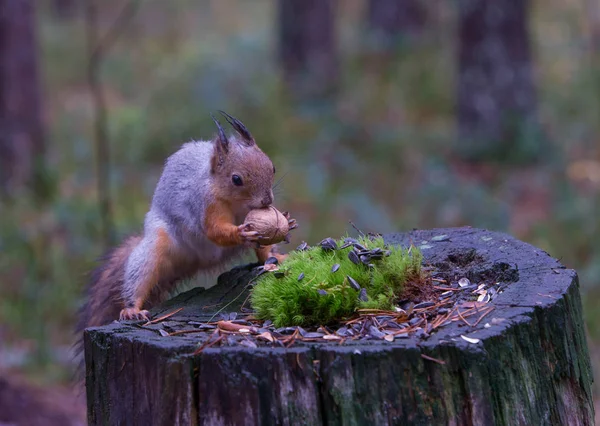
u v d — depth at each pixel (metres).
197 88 19.23
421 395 4.07
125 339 4.47
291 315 4.75
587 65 23.70
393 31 25.75
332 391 4.06
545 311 4.46
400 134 18.80
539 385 4.36
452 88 22.16
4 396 9.09
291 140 18.12
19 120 16.41
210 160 5.91
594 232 13.55
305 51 22.31
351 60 24.08
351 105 21.23
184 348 4.23
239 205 5.90
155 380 4.28
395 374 4.06
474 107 18.67
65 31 30.23
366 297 4.80
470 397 4.07
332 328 4.73
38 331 11.42
